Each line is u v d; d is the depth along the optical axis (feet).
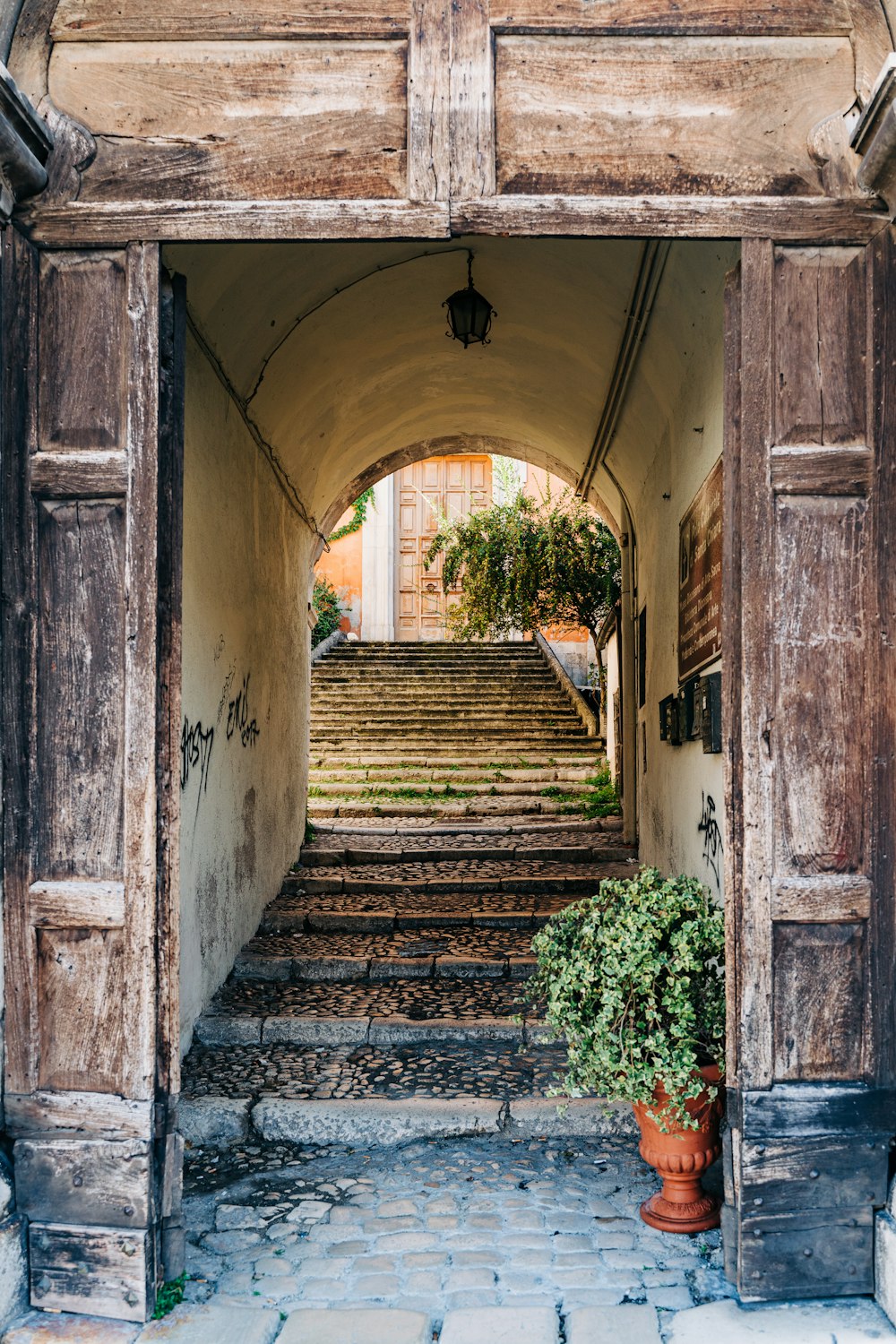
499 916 22.72
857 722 10.55
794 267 10.61
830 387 10.61
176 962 10.69
